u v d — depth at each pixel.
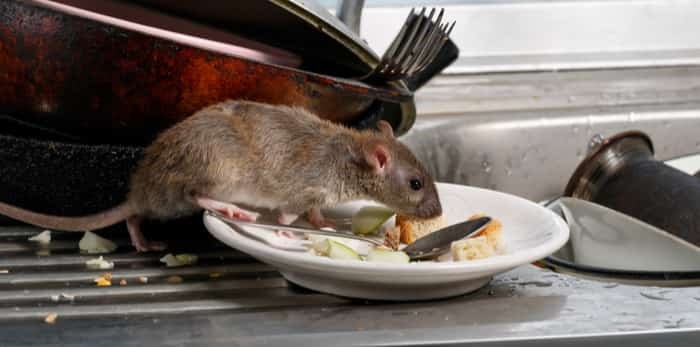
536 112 1.20
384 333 0.78
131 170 0.94
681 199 1.02
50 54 0.89
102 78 0.90
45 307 0.83
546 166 1.20
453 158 1.17
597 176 1.07
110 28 0.89
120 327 0.79
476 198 0.96
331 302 0.84
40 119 0.93
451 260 0.89
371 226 0.94
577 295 0.85
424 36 0.97
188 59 0.90
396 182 0.96
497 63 1.33
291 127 0.94
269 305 0.84
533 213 0.92
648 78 1.31
